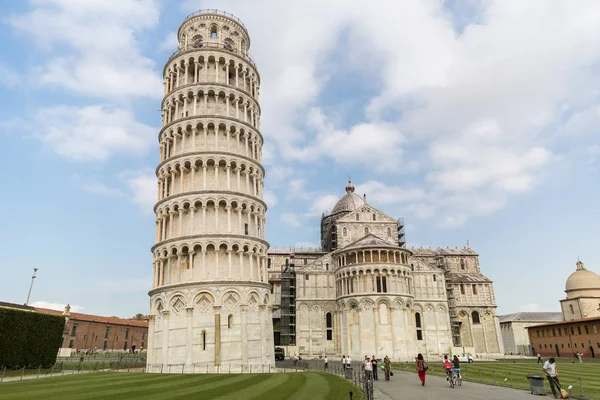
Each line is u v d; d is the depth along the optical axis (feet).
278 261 370.94
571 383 122.93
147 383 115.65
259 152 218.79
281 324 309.42
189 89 208.03
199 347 168.14
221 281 174.70
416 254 364.79
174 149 202.49
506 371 167.02
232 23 233.55
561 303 393.50
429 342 297.53
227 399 84.74
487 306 337.11
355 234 321.93
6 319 163.02
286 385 111.65
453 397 92.27
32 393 93.50
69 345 363.97
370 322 261.44
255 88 231.30
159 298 180.24
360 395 94.17
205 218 187.32
